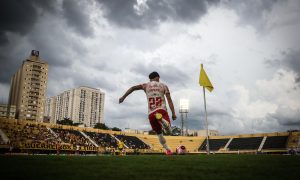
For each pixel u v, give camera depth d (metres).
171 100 6.95
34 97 137.75
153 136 78.94
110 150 56.12
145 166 4.20
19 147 46.41
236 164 4.66
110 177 2.94
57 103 190.75
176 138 78.38
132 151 62.94
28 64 139.12
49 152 49.38
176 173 3.30
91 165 4.30
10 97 154.50
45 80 142.75
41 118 138.50
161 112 6.68
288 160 5.84
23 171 3.33
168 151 7.37
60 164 4.39
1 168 3.65
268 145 66.75
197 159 6.25
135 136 76.75
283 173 3.35
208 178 2.90
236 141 73.19
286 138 66.81
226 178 2.91
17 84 145.50
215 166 4.27
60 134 60.84
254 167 4.10
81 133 65.94
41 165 4.16
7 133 53.53
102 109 188.00
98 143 63.34
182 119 74.69
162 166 4.22
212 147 73.94
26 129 57.34
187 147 76.12
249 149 67.81
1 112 129.62
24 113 134.00
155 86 6.83
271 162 5.17
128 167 4.02
